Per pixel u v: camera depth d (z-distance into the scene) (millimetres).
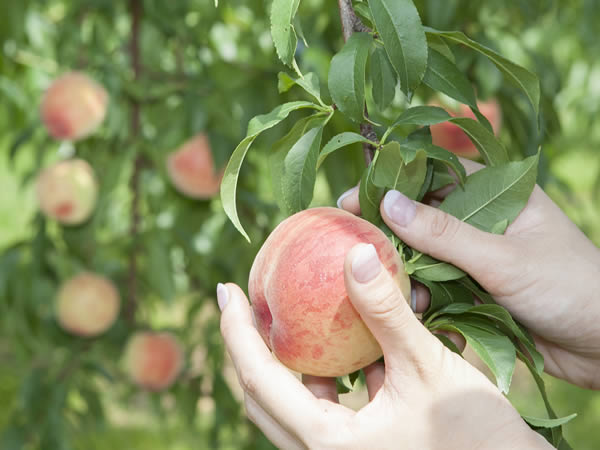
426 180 603
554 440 587
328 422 541
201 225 1485
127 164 1402
